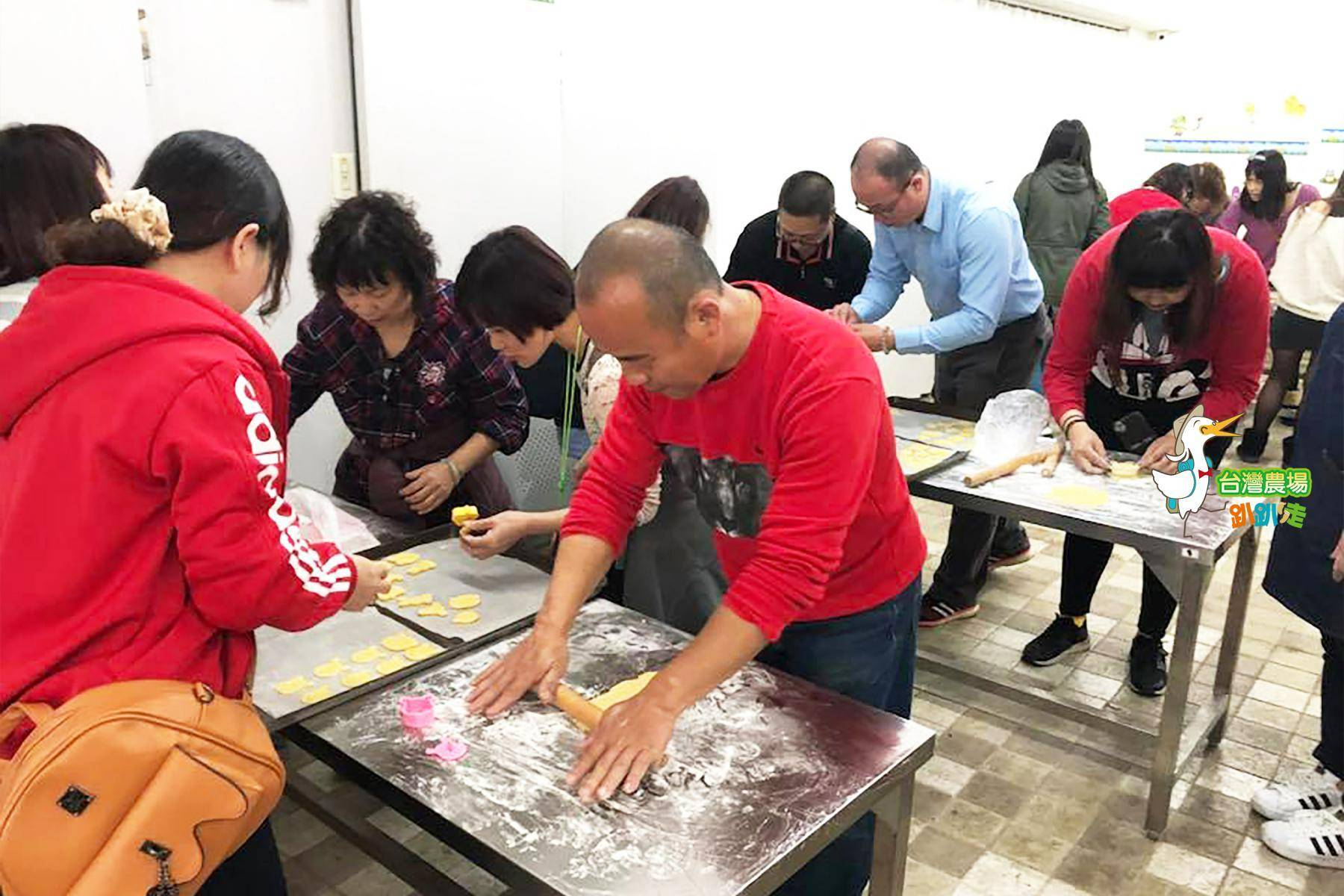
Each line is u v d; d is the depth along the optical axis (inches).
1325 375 74.1
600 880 39.2
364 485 87.0
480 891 76.5
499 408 82.0
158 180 42.9
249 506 40.5
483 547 67.5
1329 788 84.5
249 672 45.9
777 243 130.2
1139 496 85.1
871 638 60.1
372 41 116.0
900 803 49.3
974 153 218.5
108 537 39.7
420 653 56.8
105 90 96.4
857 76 181.5
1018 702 93.6
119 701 38.5
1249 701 103.4
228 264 44.2
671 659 56.3
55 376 39.3
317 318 80.8
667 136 149.3
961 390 119.6
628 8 140.4
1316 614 76.5
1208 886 77.5
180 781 38.1
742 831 42.0
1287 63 245.9
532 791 44.6
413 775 45.7
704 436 52.3
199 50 105.7
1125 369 94.2
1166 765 80.8
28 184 55.6
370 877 77.8
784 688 53.2
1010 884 77.4
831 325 49.1
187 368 39.1
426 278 73.0
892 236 114.3
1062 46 234.4
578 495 57.1
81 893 37.0
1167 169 182.5
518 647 53.3
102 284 39.7
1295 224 165.9
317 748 49.1
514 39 130.0
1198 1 254.8
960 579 120.0
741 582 47.4
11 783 37.6
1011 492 86.4
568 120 139.5
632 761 44.5
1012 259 109.7
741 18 152.7
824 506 46.9
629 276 42.0
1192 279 82.0
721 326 44.7
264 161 46.1
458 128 127.0
